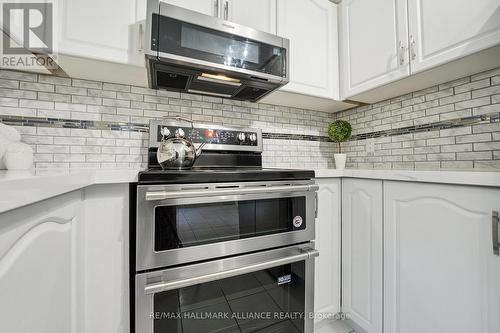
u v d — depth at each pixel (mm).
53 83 1167
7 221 395
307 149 1873
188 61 1027
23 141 1101
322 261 1317
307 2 1464
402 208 1042
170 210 806
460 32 974
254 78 1211
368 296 1198
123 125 1298
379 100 1614
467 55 959
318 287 1303
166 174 794
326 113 1972
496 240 737
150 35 965
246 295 941
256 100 1587
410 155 1445
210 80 1229
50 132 1152
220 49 1100
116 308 795
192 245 832
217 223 886
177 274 808
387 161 1583
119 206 812
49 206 545
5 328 385
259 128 1577
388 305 1093
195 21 1043
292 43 1396
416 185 983
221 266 880
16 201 382
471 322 798
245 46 1158
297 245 1065
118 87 1298
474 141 1156
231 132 1427
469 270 806
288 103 1701
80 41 943
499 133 1074
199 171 885
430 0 1082
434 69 1104
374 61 1342
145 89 1358
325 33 1533
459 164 1210
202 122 1499
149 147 1226
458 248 838
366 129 1743
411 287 996
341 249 1383
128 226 820
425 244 946
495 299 740
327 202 1342
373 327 1166
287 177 1022
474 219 795
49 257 546
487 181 745
